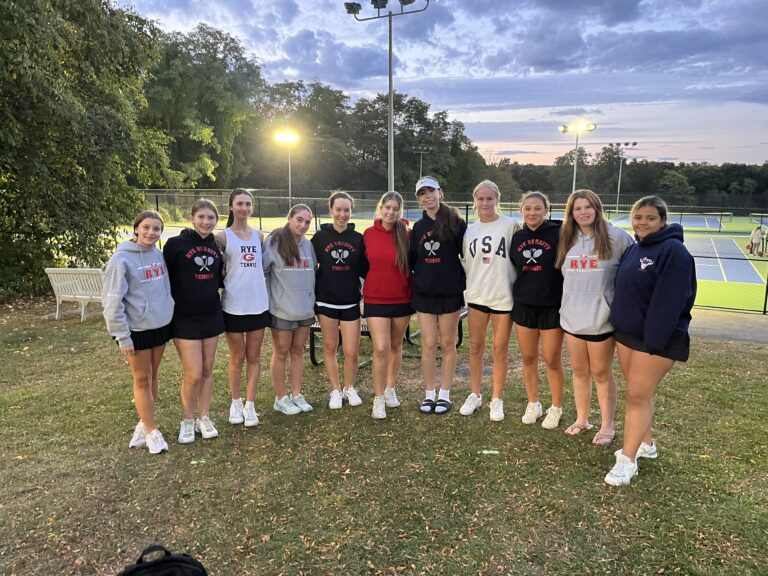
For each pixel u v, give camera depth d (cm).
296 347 433
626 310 311
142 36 1213
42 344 665
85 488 322
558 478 328
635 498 304
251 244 394
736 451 361
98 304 935
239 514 294
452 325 425
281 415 434
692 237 3008
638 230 309
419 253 412
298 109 6850
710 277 1700
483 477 330
